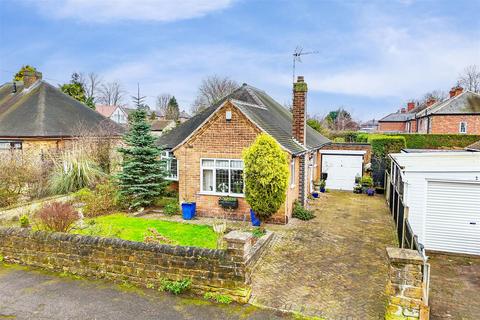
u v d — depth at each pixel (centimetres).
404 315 641
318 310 716
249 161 1230
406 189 1171
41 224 1144
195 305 725
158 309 707
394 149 2261
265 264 973
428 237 1176
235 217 1480
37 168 1709
